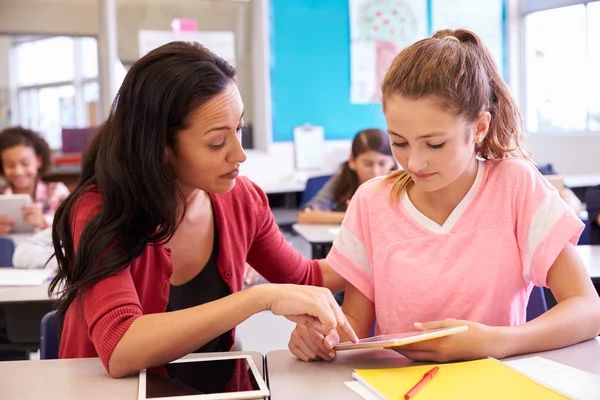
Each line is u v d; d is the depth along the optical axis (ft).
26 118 15.03
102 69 15.15
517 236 4.08
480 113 3.74
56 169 14.74
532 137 17.60
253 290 3.56
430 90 3.50
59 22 14.94
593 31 16.28
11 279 7.39
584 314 3.76
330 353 3.72
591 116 16.83
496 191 4.12
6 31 14.66
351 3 16.71
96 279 3.63
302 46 16.44
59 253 4.00
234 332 4.79
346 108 16.97
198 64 3.73
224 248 4.60
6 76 14.79
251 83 16.46
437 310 4.09
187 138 3.73
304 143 16.57
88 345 4.25
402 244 4.21
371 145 11.30
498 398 3.04
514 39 17.98
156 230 3.92
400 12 17.10
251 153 16.28
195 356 3.85
